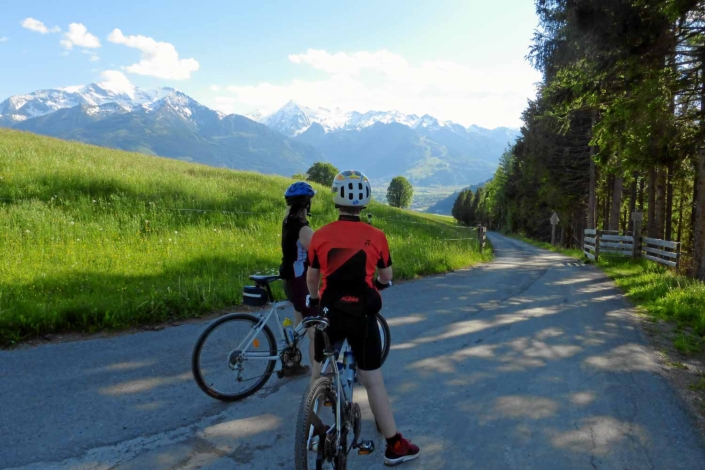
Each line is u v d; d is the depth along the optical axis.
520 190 52.59
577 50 14.16
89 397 4.43
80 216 13.01
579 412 4.43
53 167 17.55
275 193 22.23
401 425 4.12
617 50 12.50
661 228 20.64
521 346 6.45
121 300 7.02
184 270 9.72
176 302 7.28
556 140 33.25
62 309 6.48
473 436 3.96
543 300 9.79
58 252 9.95
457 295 9.89
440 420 4.23
